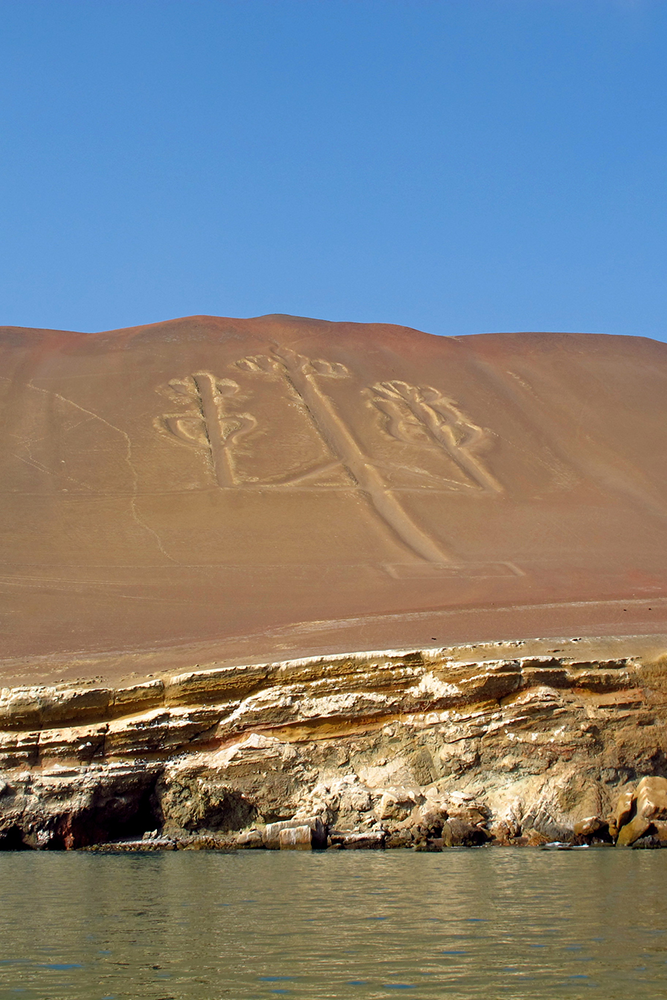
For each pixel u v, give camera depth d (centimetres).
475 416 7500
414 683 2675
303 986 1202
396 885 1855
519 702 2592
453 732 2594
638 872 1936
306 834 2439
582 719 2564
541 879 1873
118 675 3222
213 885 1930
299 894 1797
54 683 3069
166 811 2686
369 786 2591
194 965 1314
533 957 1309
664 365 9094
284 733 2678
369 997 1152
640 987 1169
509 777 2547
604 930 1449
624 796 2447
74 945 1445
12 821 2634
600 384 8400
